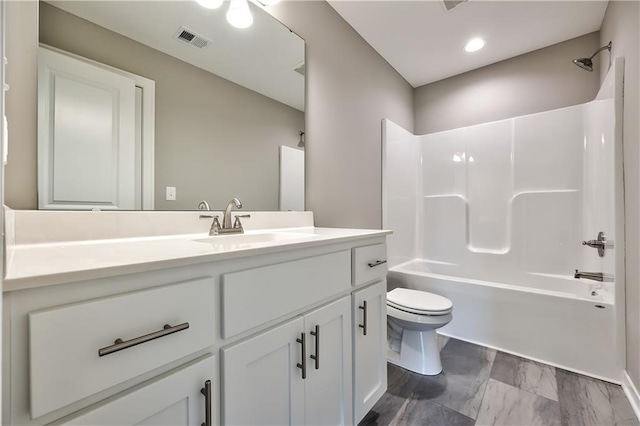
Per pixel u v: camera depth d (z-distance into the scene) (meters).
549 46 2.24
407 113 2.79
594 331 1.55
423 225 2.83
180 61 1.17
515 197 2.36
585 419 1.25
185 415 0.60
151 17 1.09
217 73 1.28
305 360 0.88
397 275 2.27
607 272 1.66
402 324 1.66
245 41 1.38
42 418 0.43
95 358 0.48
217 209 1.27
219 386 0.67
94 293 0.49
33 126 0.84
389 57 2.38
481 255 2.51
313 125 1.70
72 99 0.91
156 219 1.06
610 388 1.45
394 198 2.46
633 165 1.37
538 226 2.26
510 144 2.39
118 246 0.81
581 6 1.80
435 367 1.61
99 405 0.48
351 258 1.12
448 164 2.71
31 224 0.80
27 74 0.83
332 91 1.83
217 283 0.67
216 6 1.21
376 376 1.25
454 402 1.38
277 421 0.80
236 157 1.35
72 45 0.91
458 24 1.98
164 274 0.58
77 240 0.88
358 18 1.92
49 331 0.44
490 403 1.36
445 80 2.75
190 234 1.16
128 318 0.52
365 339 1.17
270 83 1.48
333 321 1.01
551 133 2.22
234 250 0.69
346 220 1.94
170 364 0.58
